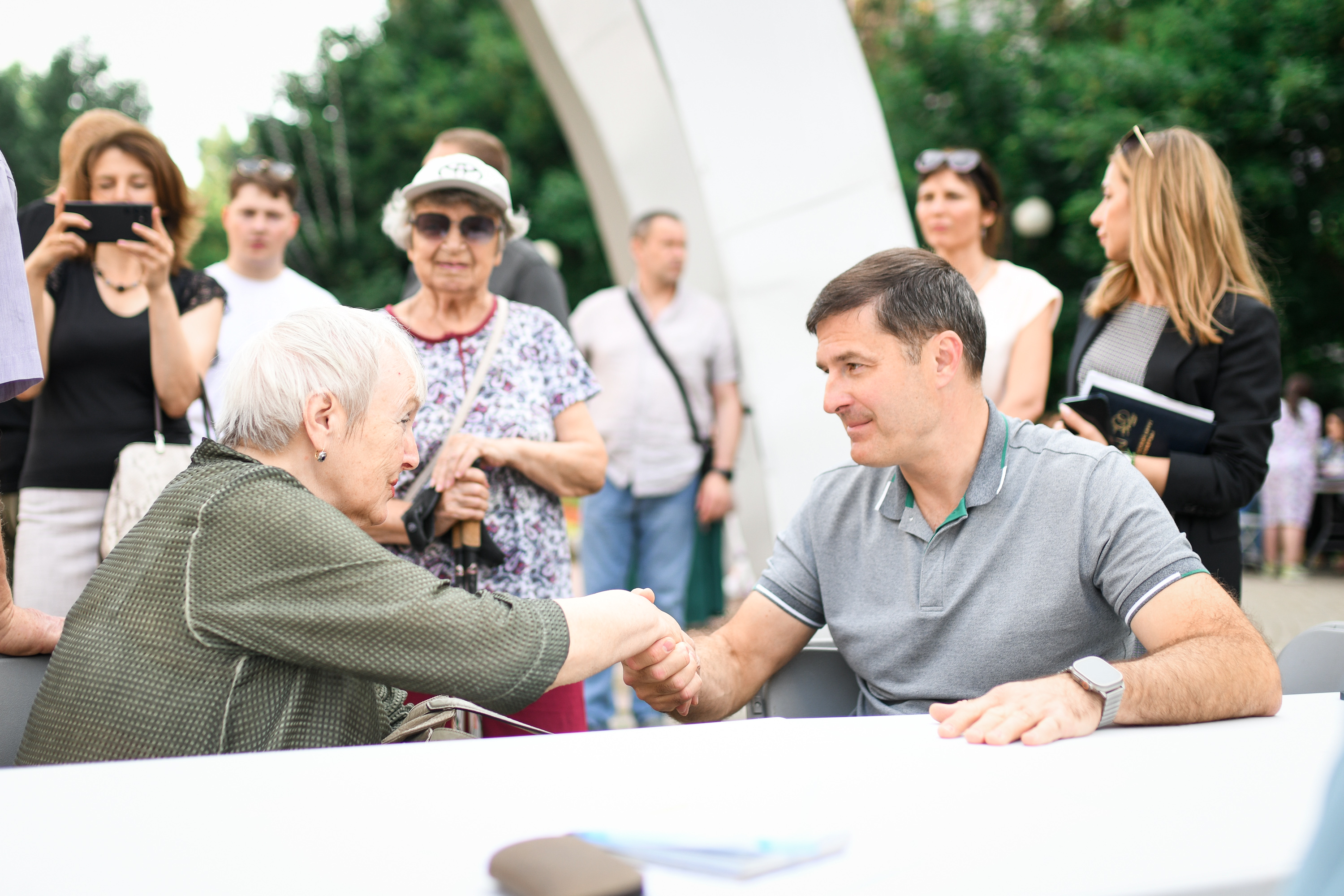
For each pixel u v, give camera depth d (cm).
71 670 143
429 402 263
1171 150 262
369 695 158
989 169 341
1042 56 1534
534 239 1958
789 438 471
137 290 282
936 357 180
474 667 145
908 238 453
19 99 3042
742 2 462
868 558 198
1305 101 1202
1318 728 139
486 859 90
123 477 250
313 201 2262
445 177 258
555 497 274
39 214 302
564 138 2036
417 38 2248
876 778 113
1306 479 1083
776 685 214
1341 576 1090
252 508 144
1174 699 140
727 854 87
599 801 106
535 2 625
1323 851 60
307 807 104
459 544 255
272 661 144
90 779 113
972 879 84
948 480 186
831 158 457
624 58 607
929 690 190
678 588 482
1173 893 82
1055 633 182
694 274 641
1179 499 243
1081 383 279
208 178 3092
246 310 365
